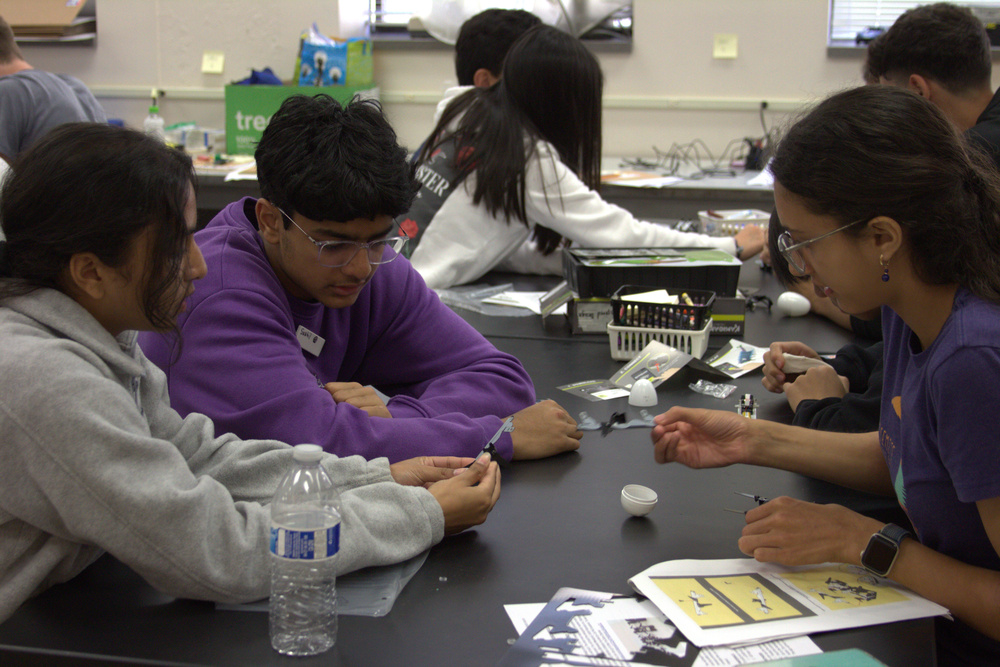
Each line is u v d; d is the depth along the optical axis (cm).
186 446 110
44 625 87
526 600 94
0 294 92
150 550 88
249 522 94
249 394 120
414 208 242
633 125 425
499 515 115
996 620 91
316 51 401
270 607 89
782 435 124
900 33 221
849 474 122
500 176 231
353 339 154
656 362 175
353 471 110
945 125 92
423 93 435
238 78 441
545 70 232
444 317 162
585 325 204
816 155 92
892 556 96
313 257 123
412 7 450
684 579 97
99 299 94
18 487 88
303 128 118
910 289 94
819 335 204
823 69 403
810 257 97
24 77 303
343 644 84
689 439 125
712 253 215
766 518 103
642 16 409
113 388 91
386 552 99
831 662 83
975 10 400
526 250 266
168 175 92
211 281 127
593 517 114
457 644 85
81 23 445
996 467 86
